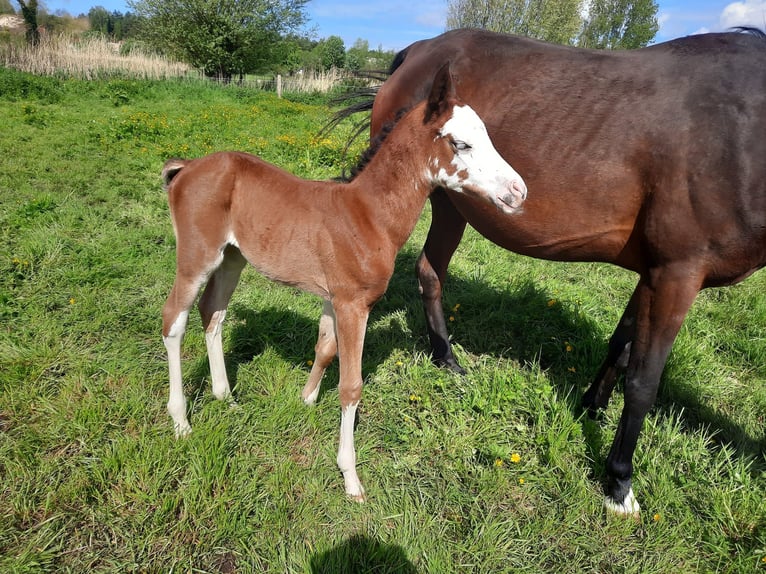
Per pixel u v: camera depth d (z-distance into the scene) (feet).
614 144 7.42
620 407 10.08
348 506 7.41
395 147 7.12
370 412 9.39
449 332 12.50
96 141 26.37
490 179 6.98
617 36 137.49
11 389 8.67
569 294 14.06
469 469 8.30
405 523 7.15
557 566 6.91
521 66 8.48
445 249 10.87
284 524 6.97
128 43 73.46
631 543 7.33
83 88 45.85
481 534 7.11
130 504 7.00
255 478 7.52
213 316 8.77
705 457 8.79
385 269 7.30
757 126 6.61
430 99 6.95
